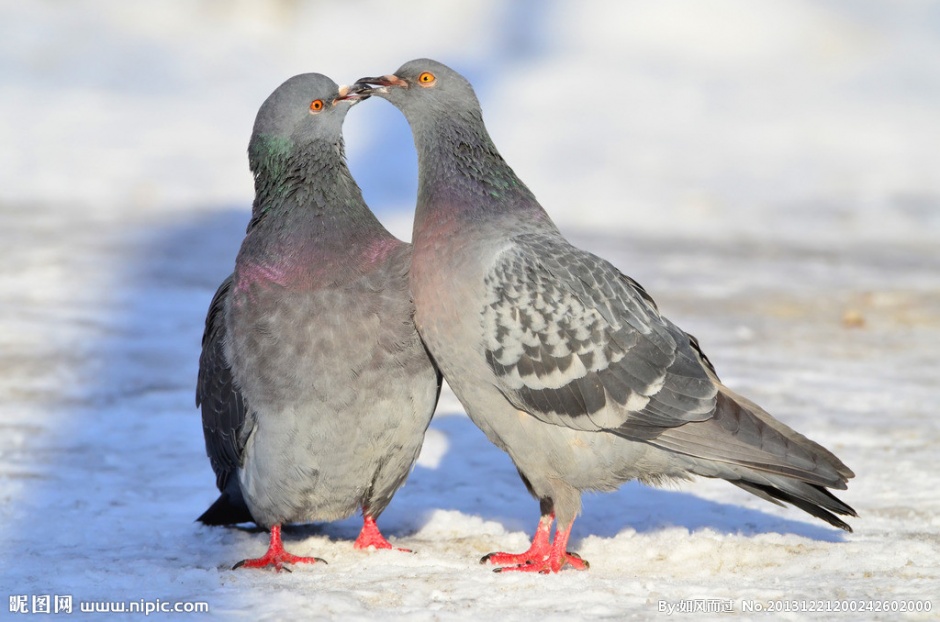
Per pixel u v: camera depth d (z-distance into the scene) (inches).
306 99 355.3
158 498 422.6
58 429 502.3
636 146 1550.2
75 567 338.3
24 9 2011.6
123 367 605.3
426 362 356.8
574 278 346.3
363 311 346.6
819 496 334.6
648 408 339.3
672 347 346.3
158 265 860.6
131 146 1392.7
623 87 1879.9
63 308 724.7
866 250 1042.1
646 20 2180.1
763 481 338.6
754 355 658.8
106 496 420.2
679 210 1216.8
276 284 349.4
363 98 371.6
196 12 2086.6
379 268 353.4
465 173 362.3
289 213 354.3
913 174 1444.4
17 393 554.3
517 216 363.6
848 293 846.5
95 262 856.3
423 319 349.7
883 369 632.4
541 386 340.8
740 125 1694.1
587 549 367.2
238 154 1386.6
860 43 2143.2
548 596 310.2
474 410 356.2
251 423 357.1
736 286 861.2
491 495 440.1
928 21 2265.0
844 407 549.6
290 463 351.3
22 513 397.1
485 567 348.2
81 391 561.6
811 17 2176.4
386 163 1366.9
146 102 1635.1
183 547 371.9
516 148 1519.4
